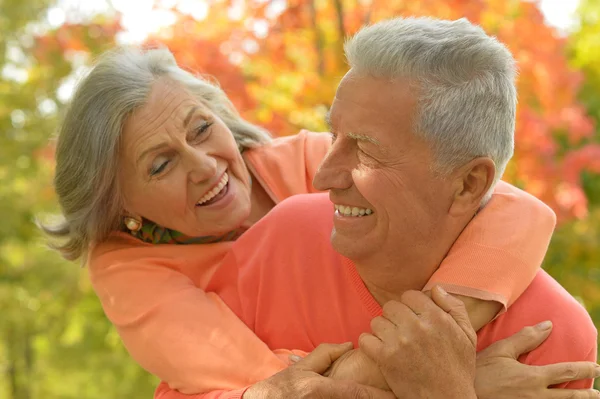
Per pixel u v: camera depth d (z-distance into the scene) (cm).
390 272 186
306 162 259
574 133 504
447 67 169
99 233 246
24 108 660
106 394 902
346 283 198
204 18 480
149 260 231
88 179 233
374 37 172
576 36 780
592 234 550
